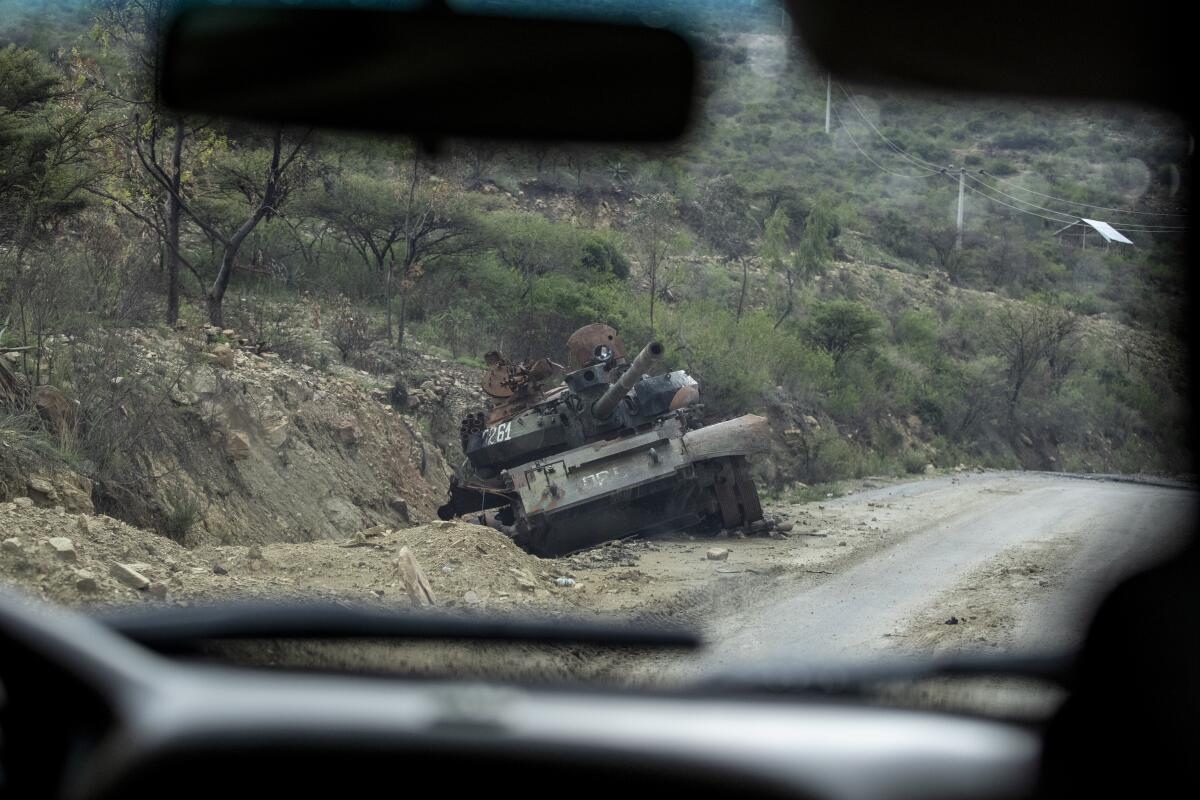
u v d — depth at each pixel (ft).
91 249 61.21
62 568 27.78
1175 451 155.74
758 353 127.95
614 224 154.92
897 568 47.88
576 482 56.08
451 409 83.66
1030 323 173.06
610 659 17.51
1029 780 8.54
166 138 77.66
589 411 60.13
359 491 58.44
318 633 10.64
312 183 99.35
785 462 110.83
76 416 41.96
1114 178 157.69
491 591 36.76
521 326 105.91
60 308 49.01
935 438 153.69
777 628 32.91
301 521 51.42
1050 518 71.82
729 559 51.03
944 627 32.78
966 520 71.00
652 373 102.47
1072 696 9.14
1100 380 174.60
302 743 8.19
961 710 9.38
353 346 85.51
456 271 109.70
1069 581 42.47
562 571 44.45
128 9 70.59
